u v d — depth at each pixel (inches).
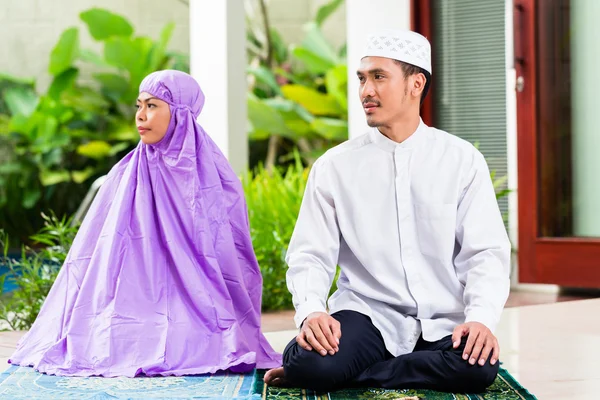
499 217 106.7
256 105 352.8
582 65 200.8
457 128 220.8
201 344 119.1
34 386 109.0
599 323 157.8
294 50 360.2
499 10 214.7
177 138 125.3
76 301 121.7
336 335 101.0
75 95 350.3
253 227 198.5
